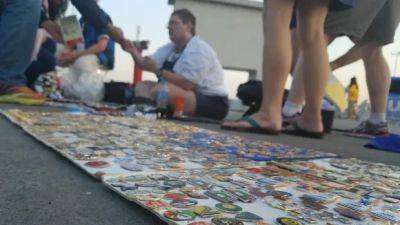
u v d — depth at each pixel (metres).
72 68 4.61
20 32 2.89
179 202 0.79
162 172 1.03
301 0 2.51
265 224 0.71
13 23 2.88
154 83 3.84
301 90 3.04
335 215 0.80
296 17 3.01
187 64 3.55
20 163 1.07
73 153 1.19
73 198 0.82
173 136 1.77
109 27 3.43
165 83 3.43
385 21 3.43
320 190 0.99
